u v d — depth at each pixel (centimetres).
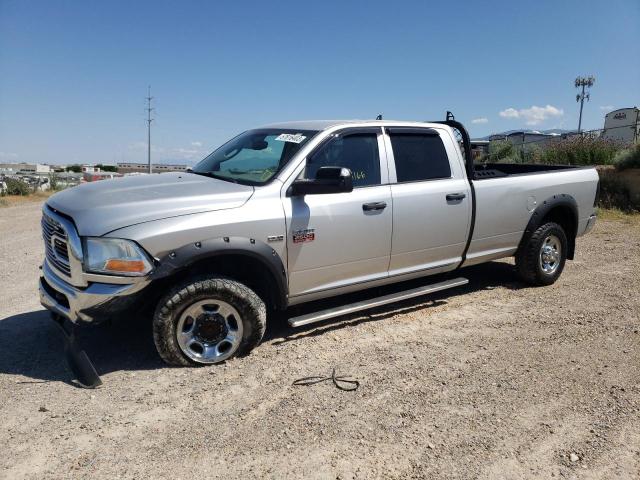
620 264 780
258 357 435
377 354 446
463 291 632
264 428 332
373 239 487
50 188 2950
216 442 317
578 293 630
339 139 480
